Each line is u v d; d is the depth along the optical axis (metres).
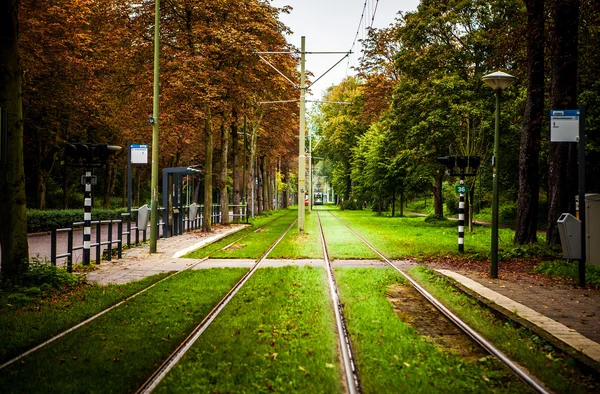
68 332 6.61
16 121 9.34
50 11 22.66
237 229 28.39
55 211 26.59
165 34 24.34
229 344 6.02
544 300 8.69
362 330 6.70
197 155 48.50
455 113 26.73
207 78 23.48
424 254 16.02
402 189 46.41
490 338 6.36
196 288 9.70
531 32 15.99
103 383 4.84
